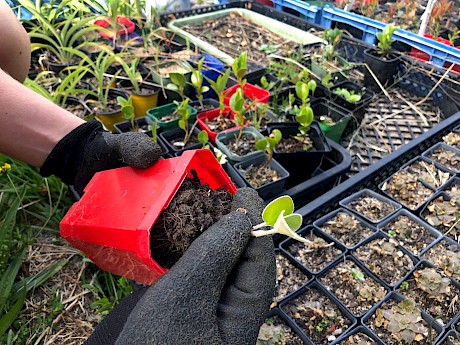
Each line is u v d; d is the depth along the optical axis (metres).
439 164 1.40
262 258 0.63
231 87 1.69
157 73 1.73
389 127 1.70
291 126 1.46
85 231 0.65
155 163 0.69
